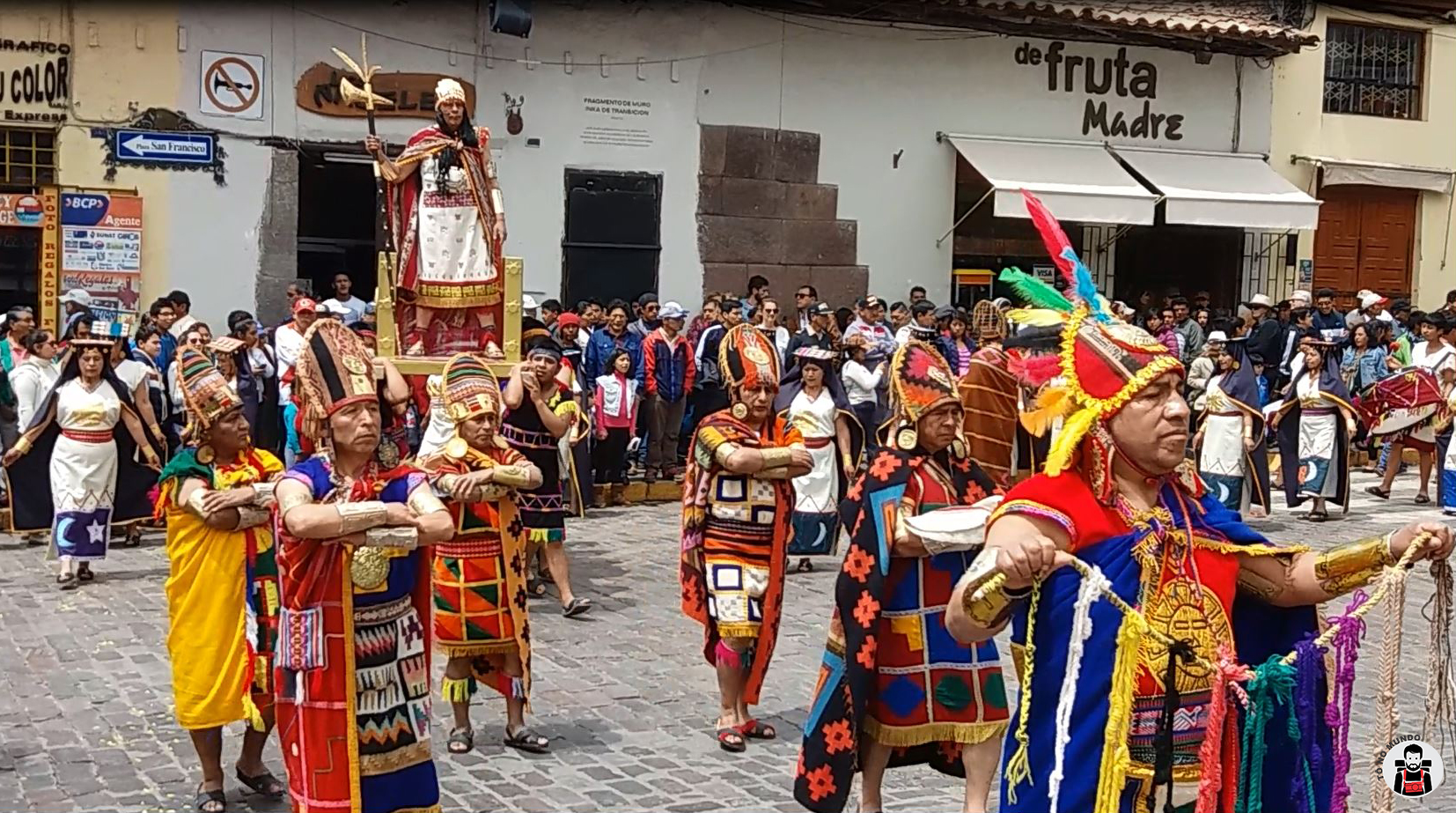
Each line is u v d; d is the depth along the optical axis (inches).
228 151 621.0
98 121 602.5
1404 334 749.3
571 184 676.1
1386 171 848.9
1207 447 545.3
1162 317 727.7
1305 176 833.5
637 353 592.7
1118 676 127.9
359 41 636.7
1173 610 131.8
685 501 274.4
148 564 445.4
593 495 573.6
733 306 631.2
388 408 188.2
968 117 750.5
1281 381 714.8
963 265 770.2
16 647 337.4
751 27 701.3
